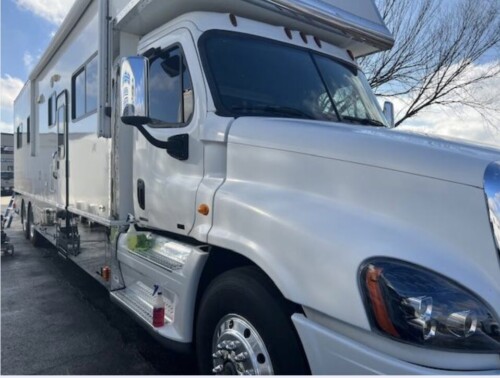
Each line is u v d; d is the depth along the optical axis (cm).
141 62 280
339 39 405
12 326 459
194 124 308
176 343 294
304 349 213
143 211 370
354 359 192
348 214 217
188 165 313
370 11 415
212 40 317
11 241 974
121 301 371
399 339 181
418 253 191
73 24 520
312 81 350
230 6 336
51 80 651
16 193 1071
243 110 303
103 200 420
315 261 210
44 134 700
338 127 261
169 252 330
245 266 261
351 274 196
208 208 282
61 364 372
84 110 482
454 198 198
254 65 326
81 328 454
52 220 638
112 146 393
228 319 259
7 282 634
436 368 175
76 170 510
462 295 180
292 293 214
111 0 393
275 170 256
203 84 304
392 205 211
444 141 242
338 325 202
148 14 355
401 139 232
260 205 246
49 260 787
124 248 385
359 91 389
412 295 181
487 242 188
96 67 435
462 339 175
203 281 295
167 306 321
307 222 221
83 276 672
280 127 263
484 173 197
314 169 240
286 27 374
